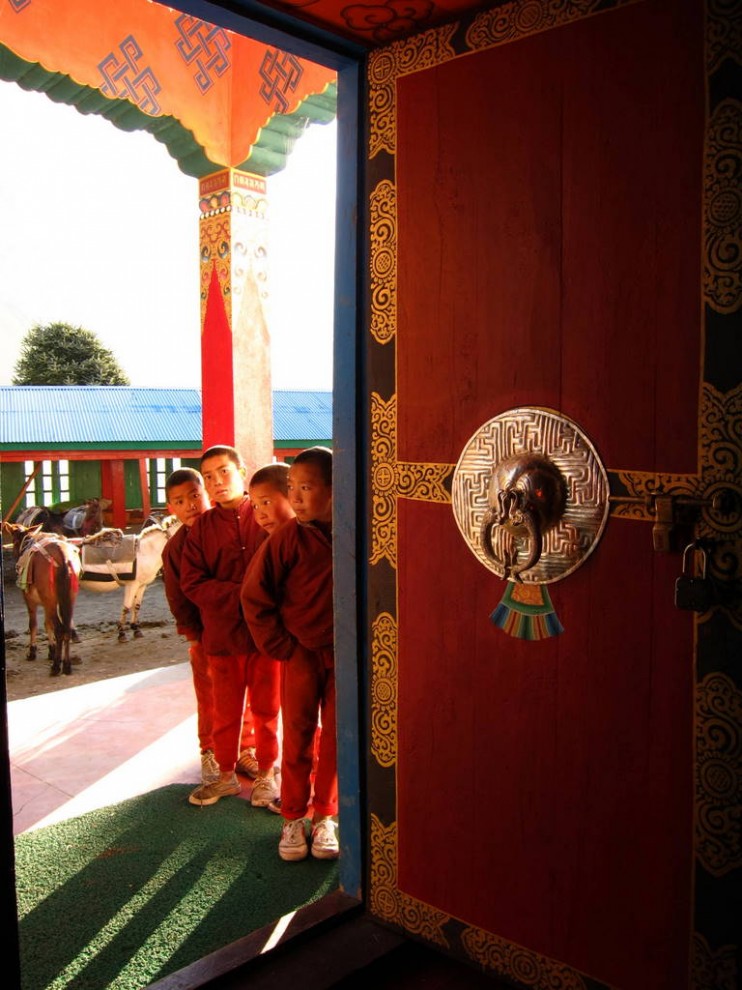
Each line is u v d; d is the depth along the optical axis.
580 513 2.09
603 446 2.04
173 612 3.66
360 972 2.38
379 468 2.53
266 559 3.02
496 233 2.20
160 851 3.18
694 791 1.96
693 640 1.94
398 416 2.46
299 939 2.49
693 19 1.85
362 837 2.68
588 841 2.15
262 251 5.29
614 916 2.12
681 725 1.97
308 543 3.00
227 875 3.01
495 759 2.32
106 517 12.26
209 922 2.72
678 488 1.93
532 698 2.22
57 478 12.40
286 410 13.52
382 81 2.42
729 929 1.93
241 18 2.21
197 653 3.67
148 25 4.67
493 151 2.19
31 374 24.97
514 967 2.32
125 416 12.73
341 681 2.69
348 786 2.70
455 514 2.34
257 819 3.46
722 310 1.85
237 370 5.21
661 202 1.92
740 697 1.87
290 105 4.70
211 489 3.55
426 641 2.44
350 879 2.72
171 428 12.52
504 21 2.14
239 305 5.19
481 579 2.30
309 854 3.15
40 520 11.43
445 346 2.33
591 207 2.03
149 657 7.50
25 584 6.92
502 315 2.20
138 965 2.50
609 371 2.02
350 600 2.64
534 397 2.16
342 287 2.58
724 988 1.95
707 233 1.86
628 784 2.07
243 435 5.27
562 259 2.08
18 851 3.18
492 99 2.18
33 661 7.39
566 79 2.05
